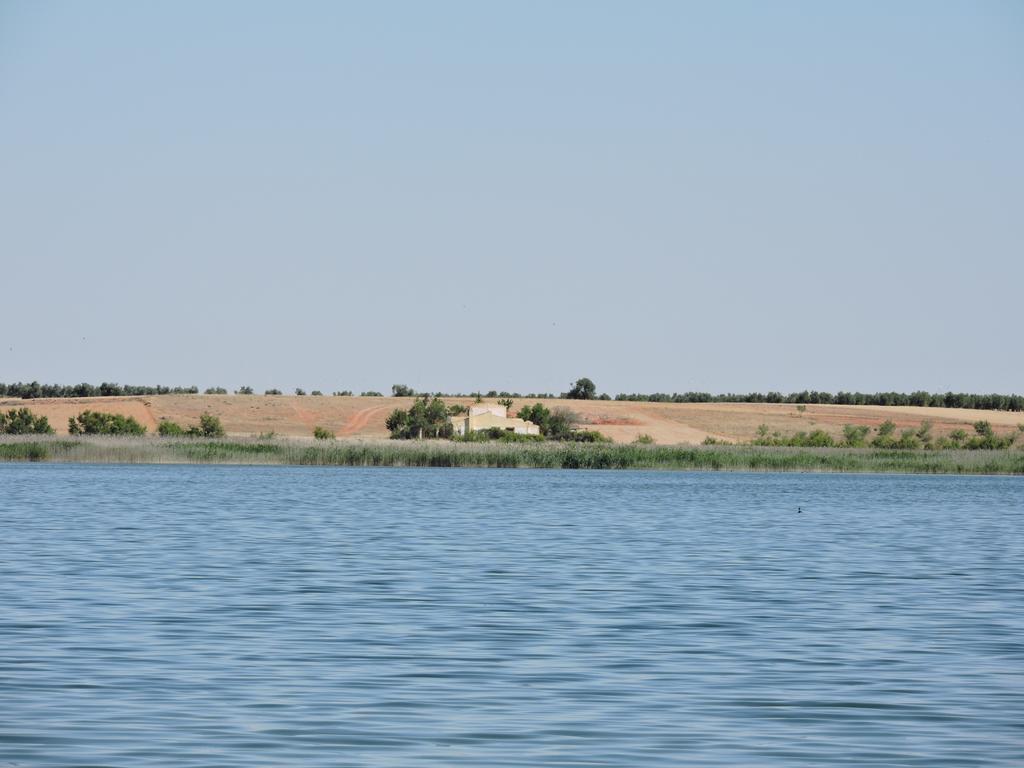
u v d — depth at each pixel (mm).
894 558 77625
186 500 128875
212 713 34719
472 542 85750
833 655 44125
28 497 131500
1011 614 54094
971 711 35688
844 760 30656
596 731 33281
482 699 36844
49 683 38250
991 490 171625
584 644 46031
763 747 31797
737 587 62750
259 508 118000
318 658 42844
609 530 97188
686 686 38844
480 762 30328
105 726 33125
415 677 39875
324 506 122062
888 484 191125
